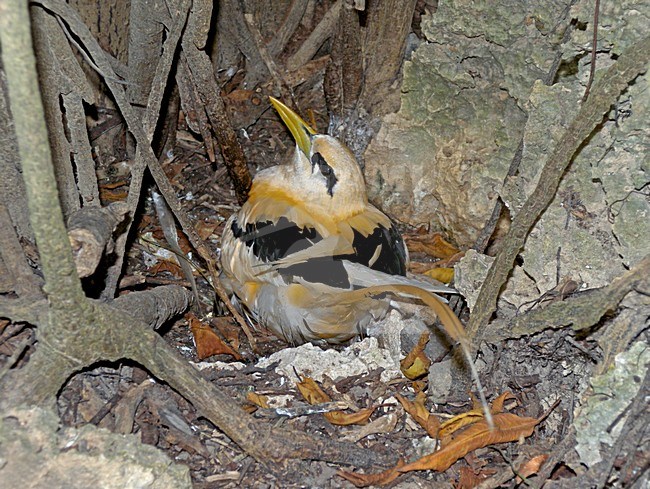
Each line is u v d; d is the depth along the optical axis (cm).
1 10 53
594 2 75
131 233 96
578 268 78
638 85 73
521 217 68
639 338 70
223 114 89
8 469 61
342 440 73
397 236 91
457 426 74
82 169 77
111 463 62
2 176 73
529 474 70
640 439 65
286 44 117
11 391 63
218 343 85
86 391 71
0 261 71
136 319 67
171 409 72
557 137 79
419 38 111
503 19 88
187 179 105
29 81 56
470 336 72
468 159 96
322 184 87
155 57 93
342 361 80
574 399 74
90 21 96
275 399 77
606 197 76
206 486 69
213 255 96
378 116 102
